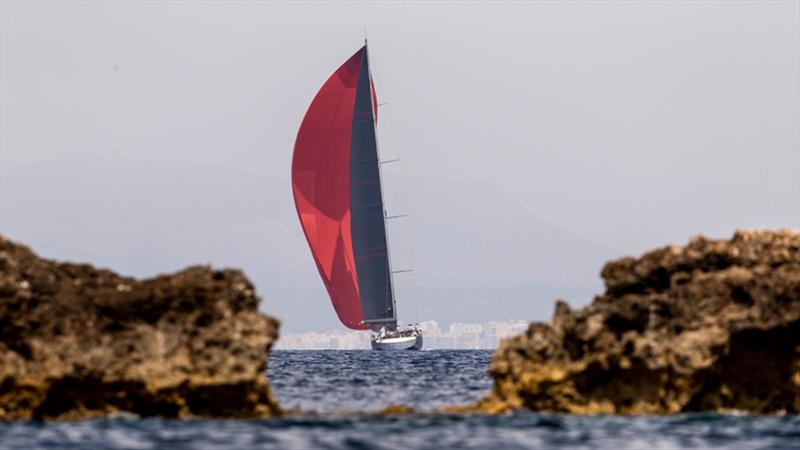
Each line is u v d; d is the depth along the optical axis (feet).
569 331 536.42
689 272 553.64
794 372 542.98
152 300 517.14
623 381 533.14
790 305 533.96
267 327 526.98
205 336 511.81
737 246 560.61
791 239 564.71
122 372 498.28
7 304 502.79
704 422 512.63
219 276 534.78
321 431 487.20
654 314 535.19
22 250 537.65
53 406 497.46
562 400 534.37
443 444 462.19
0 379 490.08
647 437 480.64
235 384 507.30
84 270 547.49
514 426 501.97
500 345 554.87
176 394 501.15
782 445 469.57
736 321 530.68
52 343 499.92
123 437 459.32
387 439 471.62
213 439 460.55
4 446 441.27
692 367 524.93
